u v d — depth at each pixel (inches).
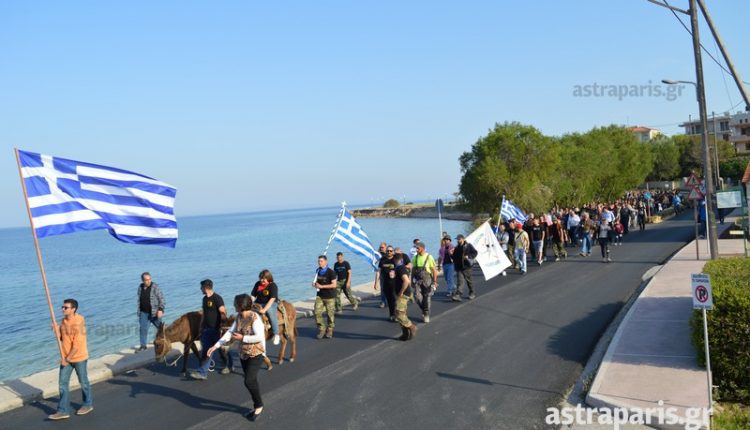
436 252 1630.2
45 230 334.0
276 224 6269.7
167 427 295.1
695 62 680.4
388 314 565.6
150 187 375.2
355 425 283.9
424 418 288.5
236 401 330.0
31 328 880.3
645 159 2443.4
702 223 1072.2
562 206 1937.7
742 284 334.3
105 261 2250.2
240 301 308.3
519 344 418.9
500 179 1720.0
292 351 407.5
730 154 3024.1
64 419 314.8
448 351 409.7
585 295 589.6
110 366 407.8
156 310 466.9
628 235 1226.6
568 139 2117.4
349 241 671.1
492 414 289.6
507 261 692.7
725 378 296.5
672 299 500.1
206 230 5620.1
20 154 332.2
